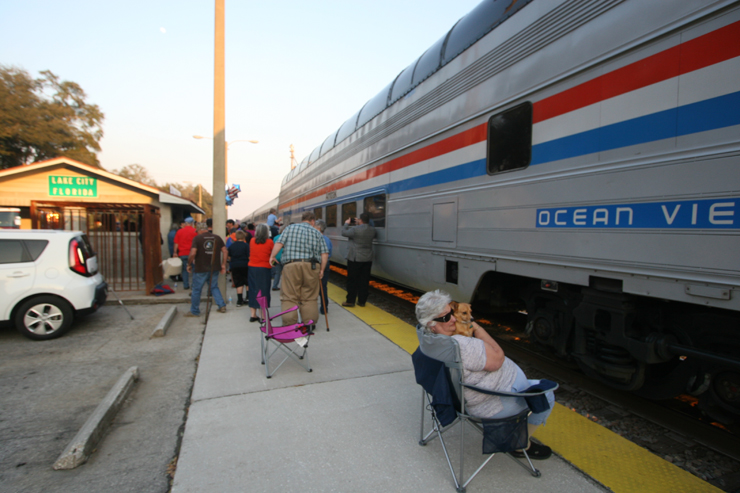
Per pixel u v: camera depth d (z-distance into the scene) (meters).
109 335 5.29
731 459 2.61
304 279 4.93
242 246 6.92
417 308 2.43
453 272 4.99
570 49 3.33
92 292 5.34
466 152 4.70
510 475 2.36
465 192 4.70
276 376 3.85
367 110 8.09
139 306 7.05
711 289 2.32
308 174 13.51
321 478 2.31
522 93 3.83
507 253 4.01
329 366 4.13
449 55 5.12
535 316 4.09
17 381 3.78
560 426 2.96
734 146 2.24
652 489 2.24
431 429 2.87
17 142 22.89
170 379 3.84
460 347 2.20
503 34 4.16
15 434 2.83
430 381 2.37
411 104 6.05
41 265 5.03
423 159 5.66
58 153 24.56
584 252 3.15
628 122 2.84
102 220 7.61
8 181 8.42
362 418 3.03
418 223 5.79
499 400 2.23
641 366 3.05
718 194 2.30
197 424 2.92
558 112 3.44
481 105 4.44
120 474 2.38
